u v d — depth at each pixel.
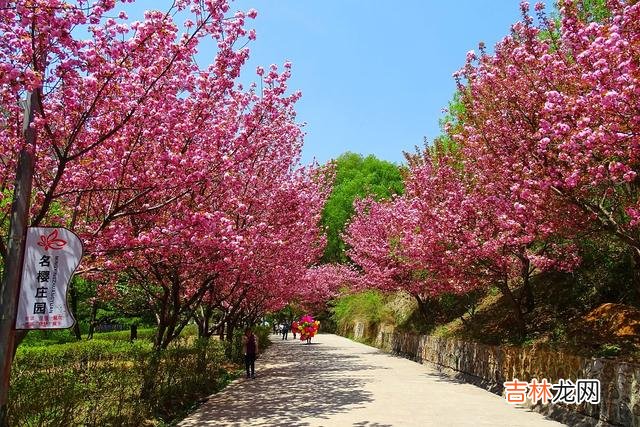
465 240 13.08
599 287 13.15
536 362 10.70
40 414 6.55
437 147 15.77
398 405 10.55
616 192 8.77
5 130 7.18
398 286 22.67
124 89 7.26
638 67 6.14
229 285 16.72
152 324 36.22
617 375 7.95
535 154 9.23
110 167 7.66
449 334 18.25
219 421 9.12
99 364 11.22
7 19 6.04
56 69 6.29
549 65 8.78
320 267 46.34
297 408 10.29
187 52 7.50
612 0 7.32
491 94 10.91
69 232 5.44
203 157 7.90
